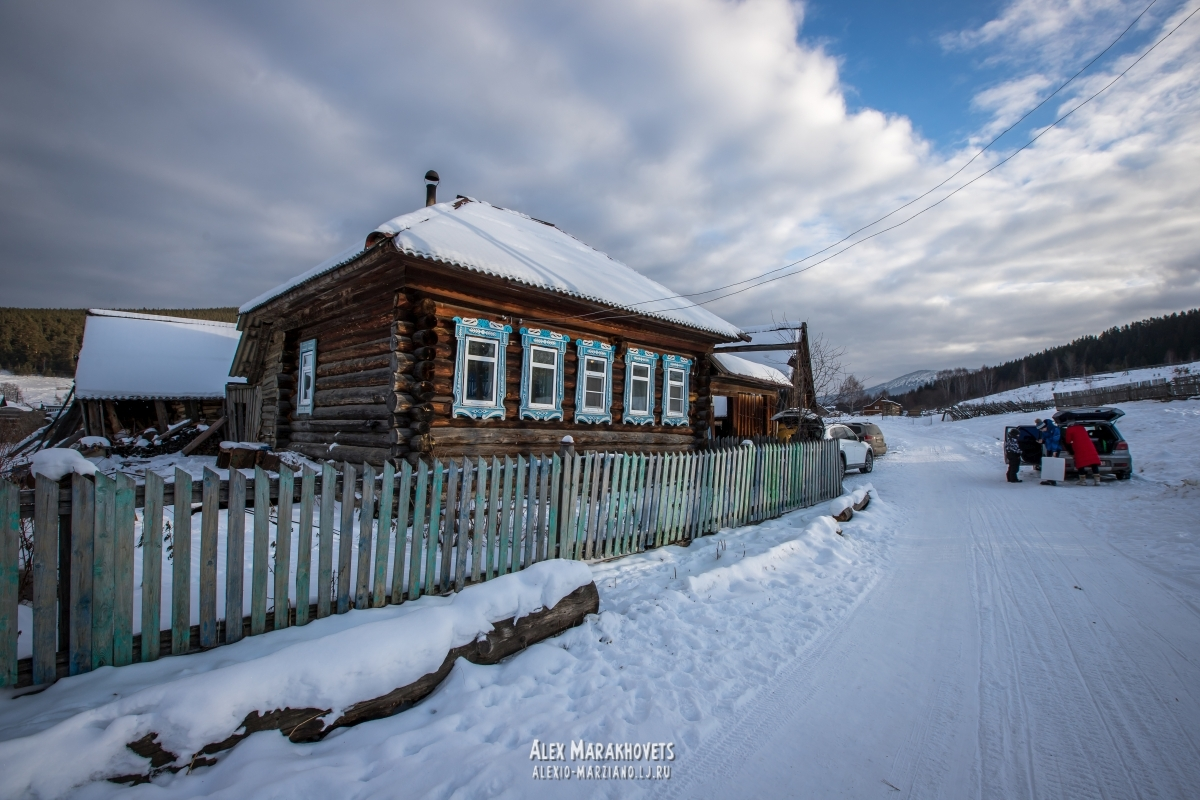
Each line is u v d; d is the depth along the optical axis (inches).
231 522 141.4
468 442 372.2
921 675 164.2
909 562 293.3
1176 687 153.2
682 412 553.9
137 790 98.7
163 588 183.2
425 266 338.0
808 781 117.4
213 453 652.1
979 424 1571.1
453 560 219.1
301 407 484.4
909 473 714.8
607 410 468.4
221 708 112.7
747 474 378.3
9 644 117.6
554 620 178.7
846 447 700.0
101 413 805.2
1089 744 129.5
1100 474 560.4
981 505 462.0
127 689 119.0
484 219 484.4
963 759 124.9
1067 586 242.2
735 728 136.0
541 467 232.7
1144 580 245.9
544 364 421.4
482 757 118.3
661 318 471.2
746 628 196.9
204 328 1020.5
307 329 487.2
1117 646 180.1
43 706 110.9
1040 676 162.4
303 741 120.2
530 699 142.8
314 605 159.3
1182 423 845.2
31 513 120.0
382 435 361.1
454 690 142.0
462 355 367.9
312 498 156.0
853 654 178.4
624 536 281.6
